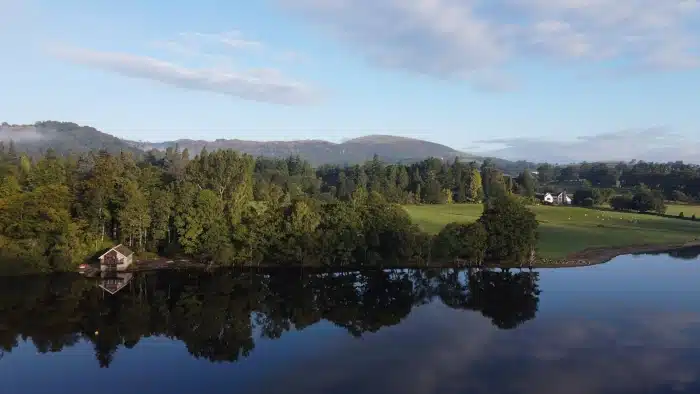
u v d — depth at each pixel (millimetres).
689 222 187125
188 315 77000
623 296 87812
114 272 101062
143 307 80562
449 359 58469
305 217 110562
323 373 54406
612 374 54000
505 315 77188
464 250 111688
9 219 100250
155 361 58500
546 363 57156
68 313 77125
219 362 58031
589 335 67062
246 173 178875
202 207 110375
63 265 99625
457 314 78188
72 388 51125
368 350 61750
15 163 187500
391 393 49250
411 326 71938
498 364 56906
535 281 100875
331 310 80750
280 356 59875
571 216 194125
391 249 112188
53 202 104125
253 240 107250
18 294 86375
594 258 123438
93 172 124688
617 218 192000
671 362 57375
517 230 112688
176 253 115188
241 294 89188
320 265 109625
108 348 62750
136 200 110125
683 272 108438
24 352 61406
